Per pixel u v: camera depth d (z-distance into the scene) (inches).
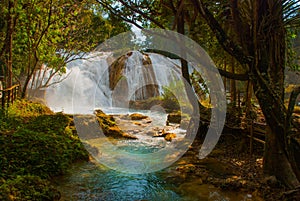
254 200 131.6
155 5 250.1
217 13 175.2
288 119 111.2
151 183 155.7
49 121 265.4
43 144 194.4
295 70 210.2
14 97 300.4
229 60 230.1
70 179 160.6
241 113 245.8
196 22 233.6
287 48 191.5
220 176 165.3
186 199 136.1
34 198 120.9
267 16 123.3
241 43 125.6
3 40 303.3
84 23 410.3
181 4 205.0
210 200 134.2
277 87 128.7
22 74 449.7
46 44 350.0
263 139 202.5
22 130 212.5
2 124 220.1
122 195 140.3
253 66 122.4
